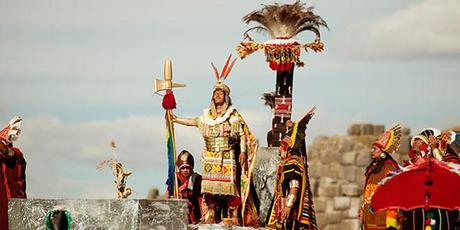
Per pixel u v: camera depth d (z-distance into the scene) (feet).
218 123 65.00
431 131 64.49
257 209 68.74
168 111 66.69
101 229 60.18
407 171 59.67
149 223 59.67
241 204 65.46
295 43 68.08
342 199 150.41
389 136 65.92
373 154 66.13
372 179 65.72
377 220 65.31
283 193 63.67
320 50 68.69
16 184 70.95
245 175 65.31
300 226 63.67
